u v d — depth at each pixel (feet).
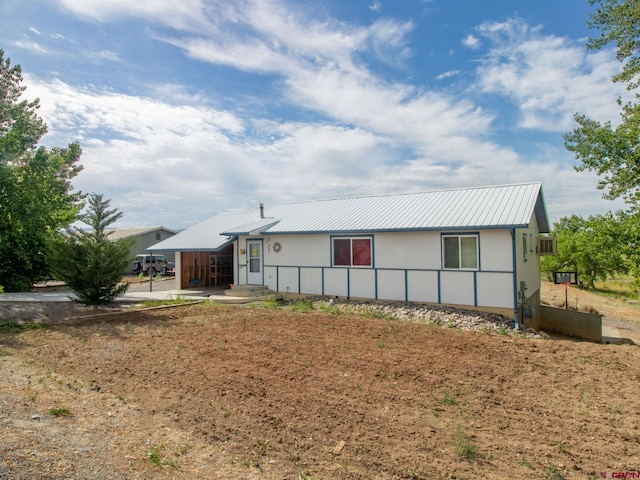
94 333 34.09
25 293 64.18
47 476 11.71
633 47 49.21
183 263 71.26
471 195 51.98
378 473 13.66
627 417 18.65
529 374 24.52
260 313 43.93
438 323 40.98
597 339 49.90
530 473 13.80
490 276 42.93
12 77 72.28
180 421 17.40
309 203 69.97
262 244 61.93
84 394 20.11
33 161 71.82
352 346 29.76
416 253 47.70
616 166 50.88
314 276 56.18
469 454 14.82
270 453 14.85
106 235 46.39
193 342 30.76
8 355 27.55
